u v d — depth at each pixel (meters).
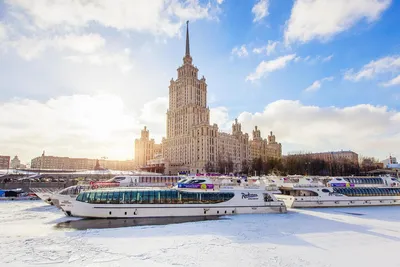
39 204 60.88
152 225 38.72
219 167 177.62
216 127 198.88
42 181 97.94
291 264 22.73
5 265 21.86
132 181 69.50
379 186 66.75
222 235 32.47
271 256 24.72
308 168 167.50
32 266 21.70
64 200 46.72
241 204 48.62
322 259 24.09
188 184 50.59
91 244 28.17
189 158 197.00
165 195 45.88
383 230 35.81
